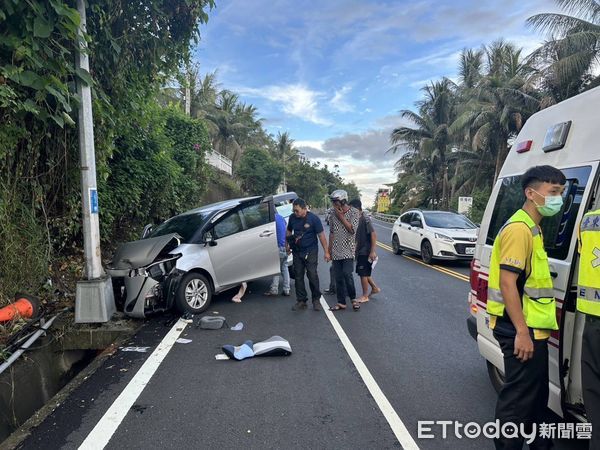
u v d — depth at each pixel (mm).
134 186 9992
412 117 35750
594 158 2887
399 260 13594
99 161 6707
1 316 4848
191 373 4512
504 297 2529
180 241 6973
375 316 6742
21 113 5020
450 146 36500
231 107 45031
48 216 6434
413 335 5809
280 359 4922
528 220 2588
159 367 4664
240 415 3639
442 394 4039
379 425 3484
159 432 3373
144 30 6566
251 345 5180
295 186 64500
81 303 5539
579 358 2682
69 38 5012
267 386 4203
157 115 10727
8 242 5359
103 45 6141
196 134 16359
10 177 5500
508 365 2637
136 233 11461
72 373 5453
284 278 8164
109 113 6559
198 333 5848
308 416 3627
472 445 3195
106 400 3906
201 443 3225
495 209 3951
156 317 6555
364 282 7754
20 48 4504
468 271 11359
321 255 14344
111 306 5820
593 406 2293
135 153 10594
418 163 38875
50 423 3518
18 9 4445
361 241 7648
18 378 4258
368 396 3996
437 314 6883
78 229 6898
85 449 3148
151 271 6172
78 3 5285
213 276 6980
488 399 3938
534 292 2553
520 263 2502
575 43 17203
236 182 37312
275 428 3438
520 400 2592
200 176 17734
